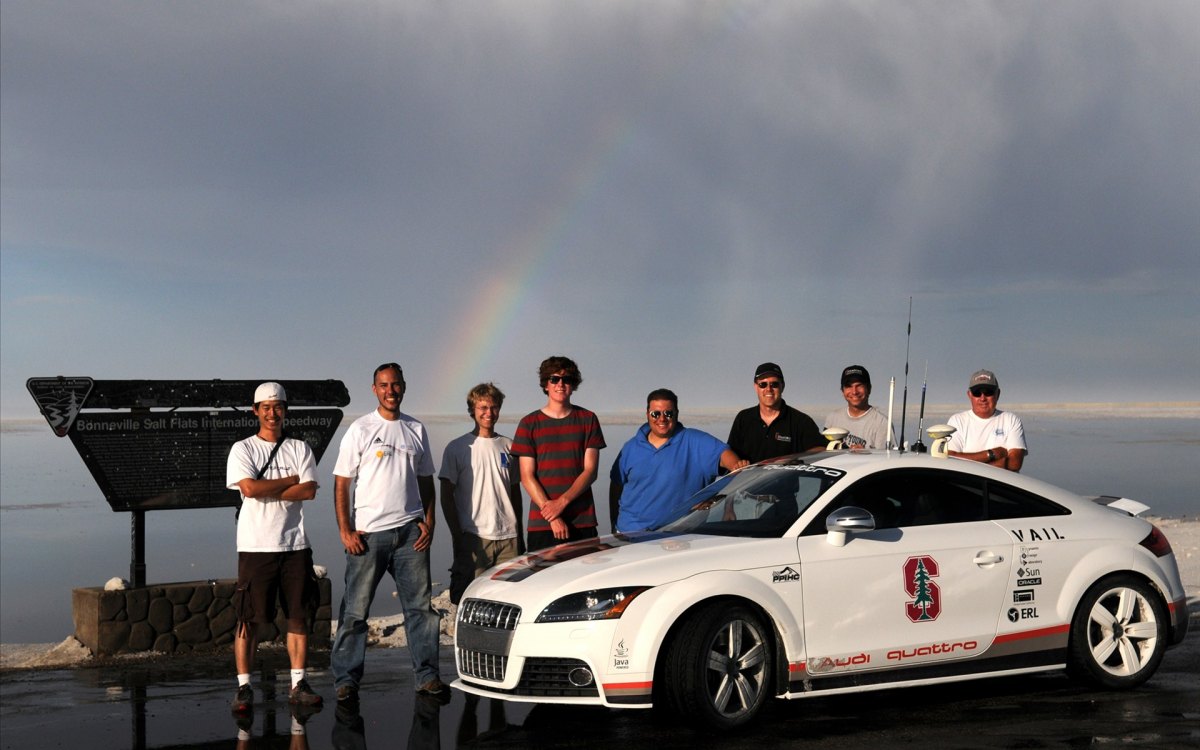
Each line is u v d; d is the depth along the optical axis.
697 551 6.86
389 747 6.58
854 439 9.83
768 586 6.77
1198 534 18.42
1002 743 6.34
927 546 7.19
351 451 8.06
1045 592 7.44
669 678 6.59
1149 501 31.00
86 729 7.16
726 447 8.97
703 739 6.57
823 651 6.85
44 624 19.22
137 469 10.47
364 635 7.98
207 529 35.38
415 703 7.75
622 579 6.64
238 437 10.87
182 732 7.06
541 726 6.98
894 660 7.02
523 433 8.95
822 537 7.05
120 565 26.89
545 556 7.43
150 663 9.72
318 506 38.94
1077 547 7.57
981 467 7.69
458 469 9.23
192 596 10.33
